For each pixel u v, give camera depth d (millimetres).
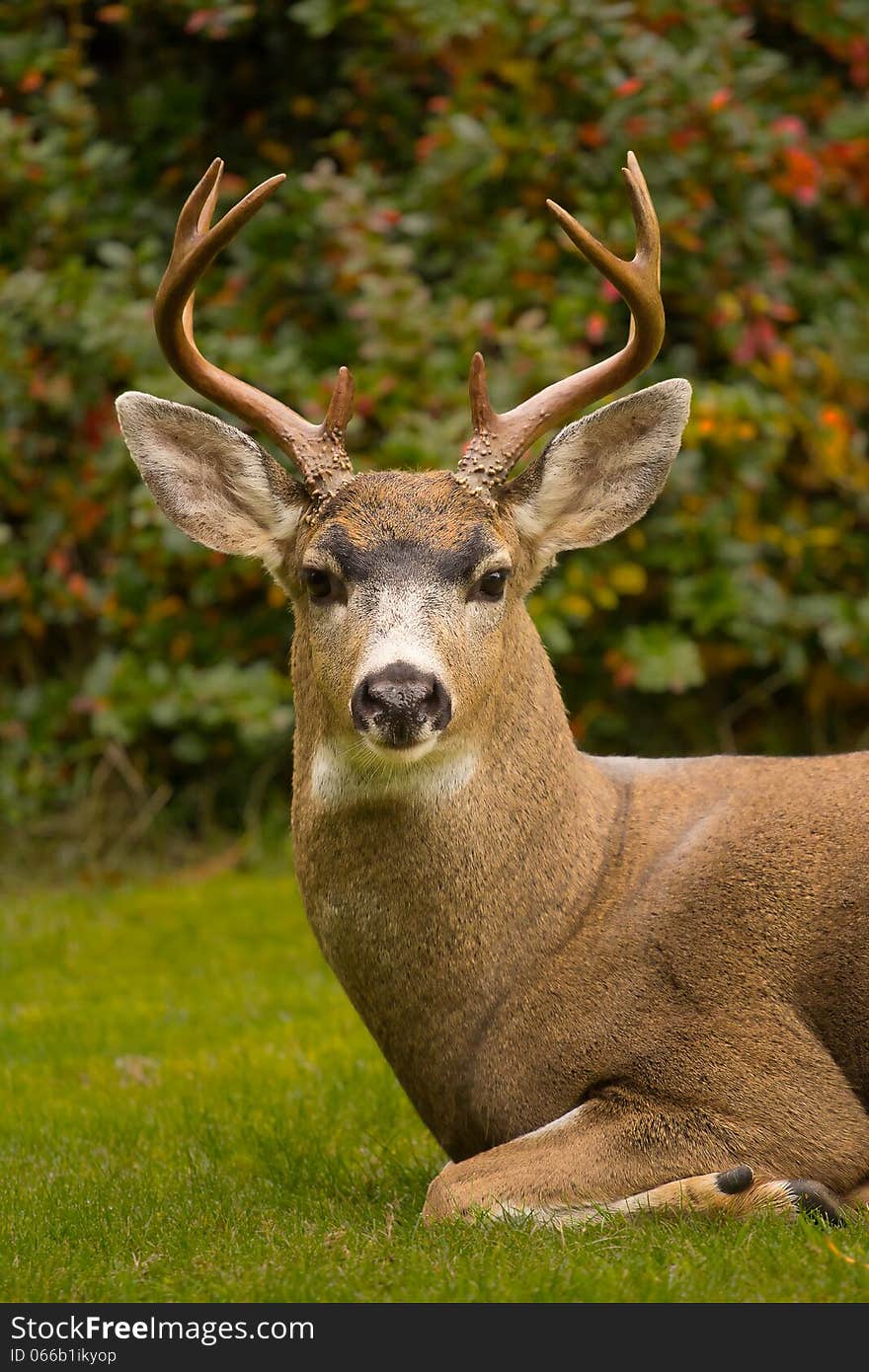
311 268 14797
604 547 14148
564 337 14266
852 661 14711
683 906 7172
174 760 15242
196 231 7602
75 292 14516
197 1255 6574
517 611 7469
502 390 13875
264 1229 6969
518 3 14414
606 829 7441
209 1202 7617
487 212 14922
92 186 15180
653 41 14281
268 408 7609
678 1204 6605
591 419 7641
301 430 7547
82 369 14711
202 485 7707
